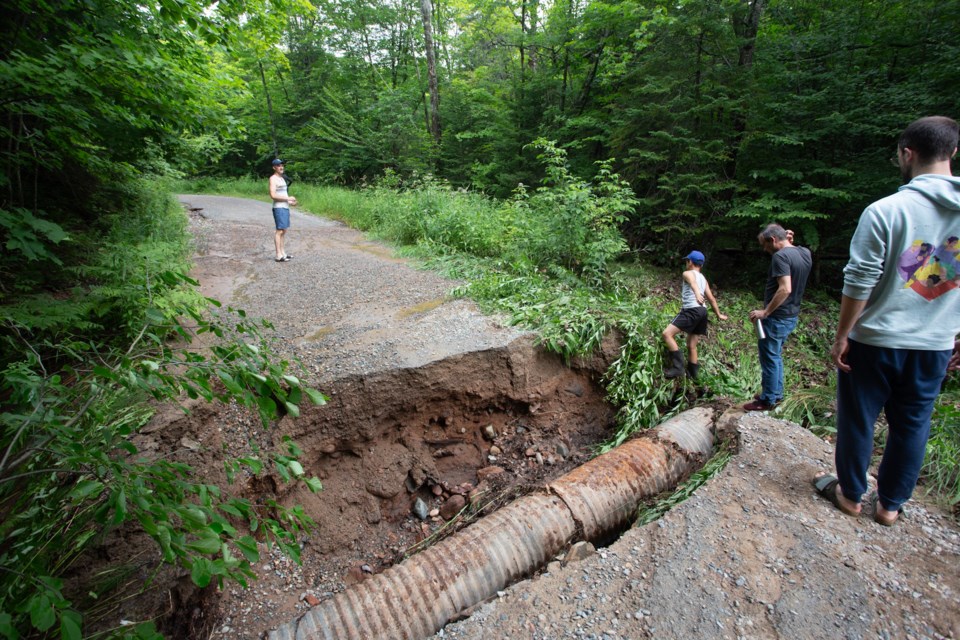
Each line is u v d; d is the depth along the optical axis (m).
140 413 3.10
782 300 3.84
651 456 3.58
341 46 20.84
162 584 2.50
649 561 2.45
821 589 2.20
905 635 1.98
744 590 2.23
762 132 7.30
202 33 4.68
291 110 21.20
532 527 2.89
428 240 8.06
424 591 2.47
